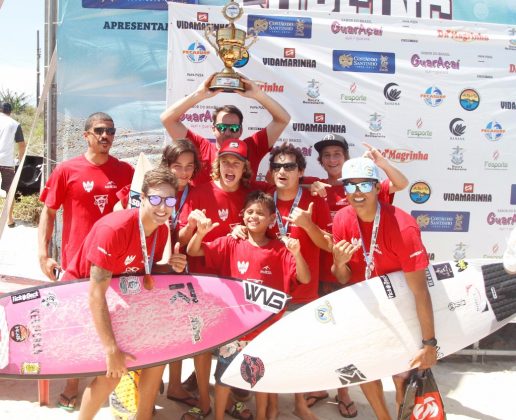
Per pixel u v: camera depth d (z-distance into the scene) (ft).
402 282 10.87
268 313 10.89
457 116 16.05
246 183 12.02
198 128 15.38
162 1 16.46
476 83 16.03
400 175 11.97
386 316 10.79
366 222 10.37
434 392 10.14
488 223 16.37
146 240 9.93
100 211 12.65
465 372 14.80
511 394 13.47
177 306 10.61
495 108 16.16
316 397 12.85
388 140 15.89
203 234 10.64
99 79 16.49
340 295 10.98
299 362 10.83
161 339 10.36
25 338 10.23
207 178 13.19
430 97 15.93
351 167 9.97
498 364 15.42
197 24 15.11
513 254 10.68
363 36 15.61
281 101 15.52
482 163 16.24
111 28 16.40
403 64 15.78
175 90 15.17
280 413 12.22
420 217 16.16
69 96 16.46
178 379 12.53
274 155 11.73
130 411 10.91
